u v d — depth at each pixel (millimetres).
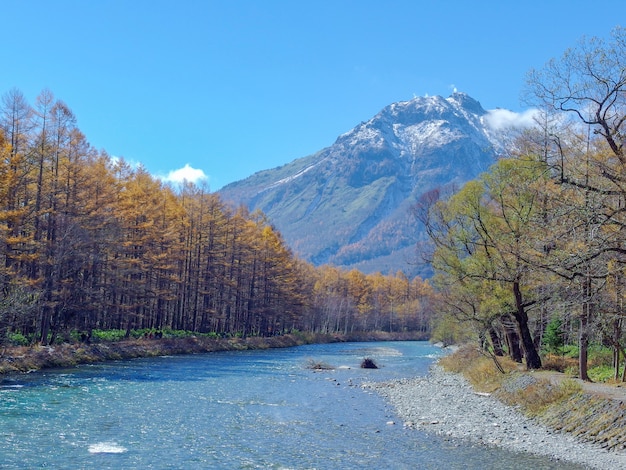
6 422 18641
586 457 15430
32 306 31391
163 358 45781
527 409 22141
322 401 26453
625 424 16422
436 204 34781
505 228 27812
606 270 15258
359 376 39625
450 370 42719
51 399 23234
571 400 19891
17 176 33469
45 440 16547
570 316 20234
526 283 26203
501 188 27344
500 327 36969
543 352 36812
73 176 40094
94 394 25047
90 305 42219
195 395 26547
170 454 15594
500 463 15117
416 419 21828
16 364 31000
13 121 36719
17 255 34125
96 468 14062
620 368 26641
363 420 21547
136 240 48281
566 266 14914
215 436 18031
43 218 39875
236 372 38312
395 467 14773
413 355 66812
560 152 16172
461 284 32125
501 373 30219
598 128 16125
